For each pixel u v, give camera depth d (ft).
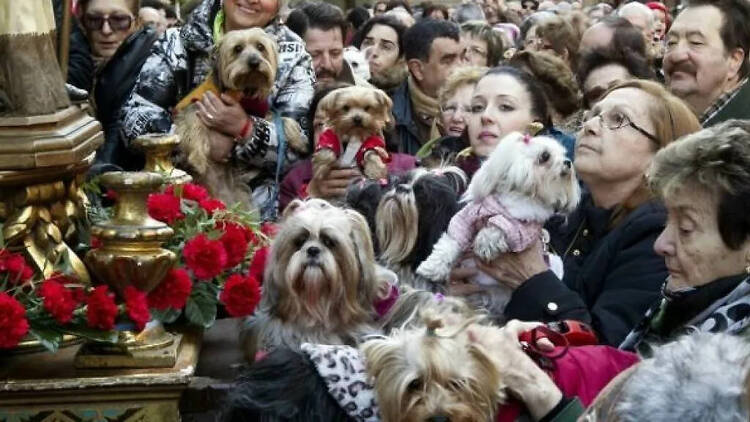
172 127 18.42
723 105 17.98
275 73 18.71
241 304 11.68
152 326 11.14
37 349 11.17
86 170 12.62
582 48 20.47
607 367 9.93
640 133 12.86
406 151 21.59
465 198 12.87
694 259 9.98
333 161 17.63
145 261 10.96
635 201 13.01
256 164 18.60
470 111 16.29
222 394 11.41
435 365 8.69
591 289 12.63
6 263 11.08
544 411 9.21
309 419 9.21
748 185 9.74
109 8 21.15
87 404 10.50
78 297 11.09
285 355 9.59
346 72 23.80
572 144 15.80
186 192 13.15
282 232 11.88
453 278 12.68
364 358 9.11
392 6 37.14
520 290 12.10
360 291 11.82
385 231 12.90
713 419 5.87
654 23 28.94
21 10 11.44
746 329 9.25
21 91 11.41
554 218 13.71
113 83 19.52
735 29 17.90
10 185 11.37
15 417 10.43
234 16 18.97
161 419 10.63
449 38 21.80
